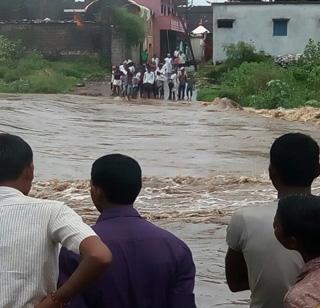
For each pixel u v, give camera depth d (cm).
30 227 371
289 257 418
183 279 403
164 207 1264
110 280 390
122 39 5459
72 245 363
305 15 5275
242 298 760
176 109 3312
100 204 413
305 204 359
